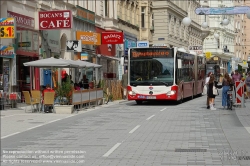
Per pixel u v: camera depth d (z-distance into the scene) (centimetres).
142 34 6028
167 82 2852
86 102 2744
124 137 1492
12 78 2795
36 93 2488
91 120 2069
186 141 1378
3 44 2697
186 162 1049
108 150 1241
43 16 3130
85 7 4284
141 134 1557
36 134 1619
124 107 2862
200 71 4141
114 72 5112
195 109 2602
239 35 7888
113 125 1852
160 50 2873
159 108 2714
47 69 3269
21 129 1773
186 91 3297
